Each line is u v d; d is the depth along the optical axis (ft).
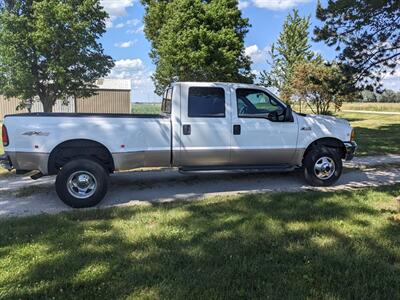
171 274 11.62
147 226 15.98
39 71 83.61
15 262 12.59
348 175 27.66
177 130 21.43
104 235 14.93
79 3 83.15
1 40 78.74
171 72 77.25
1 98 117.70
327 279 11.29
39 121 19.47
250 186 24.00
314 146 24.21
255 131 22.70
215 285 10.97
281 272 11.78
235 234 14.89
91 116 20.35
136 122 20.74
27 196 21.99
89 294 10.58
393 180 25.85
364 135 55.67
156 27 93.30
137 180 25.66
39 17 77.05
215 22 76.28
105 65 88.74
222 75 76.84
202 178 26.20
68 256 12.96
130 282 11.16
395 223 16.06
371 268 11.96
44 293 10.63
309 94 92.94
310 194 21.08
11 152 19.38
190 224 16.16
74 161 19.56
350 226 15.70
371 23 47.21
